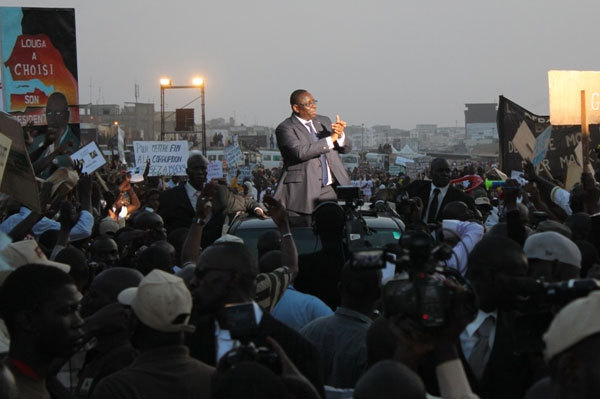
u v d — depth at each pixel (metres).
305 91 8.12
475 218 7.27
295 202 8.05
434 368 3.54
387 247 3.41
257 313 3.68
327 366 4.37
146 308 3.40
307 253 6.70
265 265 5.42
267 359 2.79
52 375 3.72
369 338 3.57
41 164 7.45
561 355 2.40
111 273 4.46
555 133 12.41
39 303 3.39
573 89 9.94
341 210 6.43
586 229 6.38
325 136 8.35
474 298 2.88
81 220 7.11
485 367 3.78
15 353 3.43
